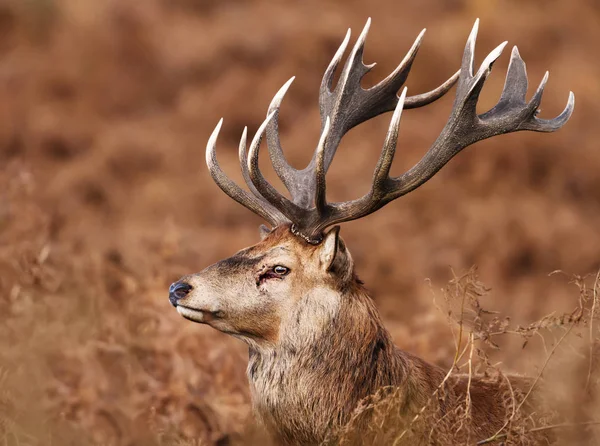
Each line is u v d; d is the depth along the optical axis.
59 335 13.81
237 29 35.03
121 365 13.62
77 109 31.34
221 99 30.36
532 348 14.09
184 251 19.22
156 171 27.45
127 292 14.88
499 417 10.80
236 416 12.76
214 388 13.42
